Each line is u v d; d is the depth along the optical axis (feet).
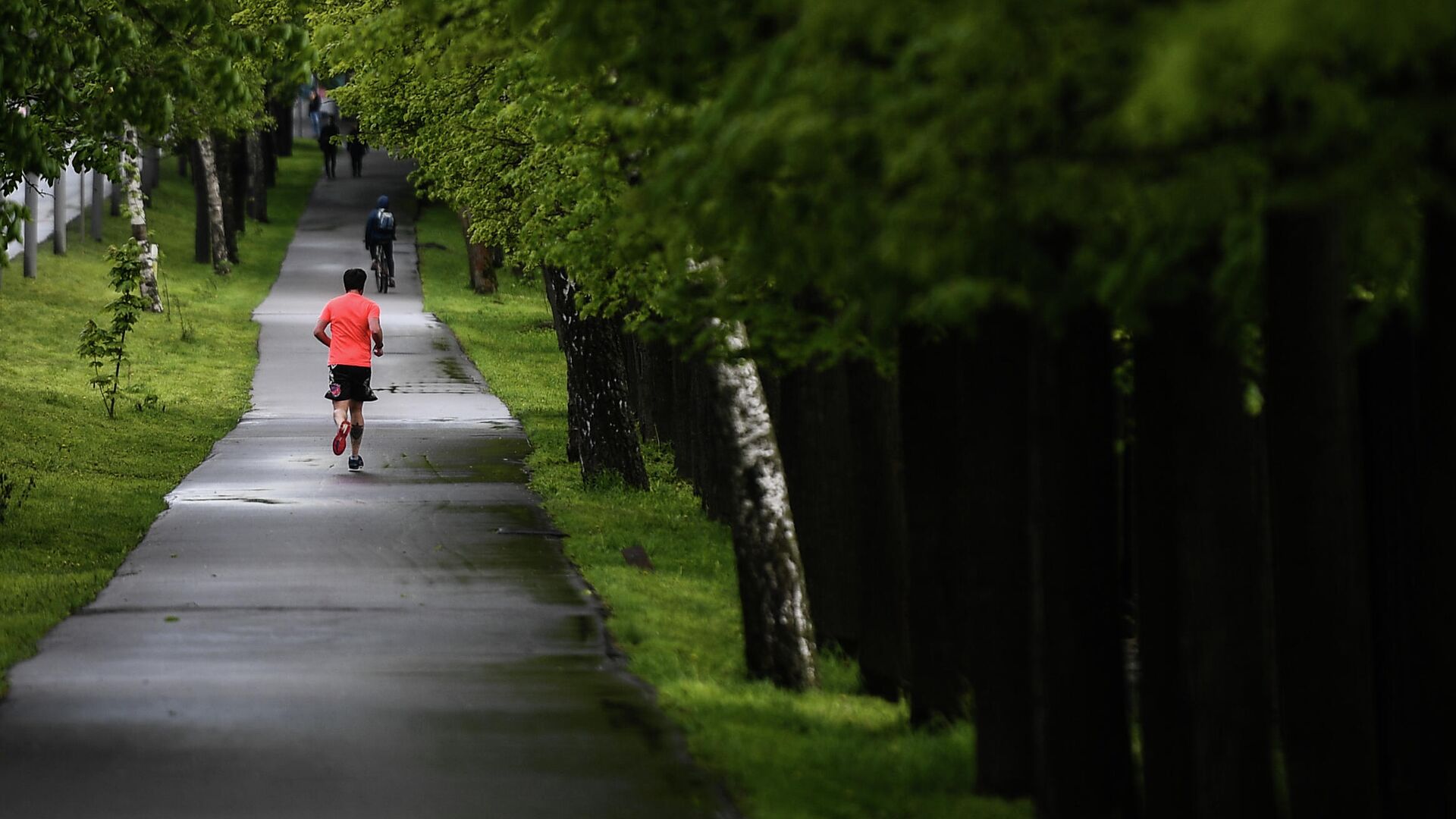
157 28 155.33
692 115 92.63
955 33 54.34
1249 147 58.13
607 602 152.25
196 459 259.80
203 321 474.49
